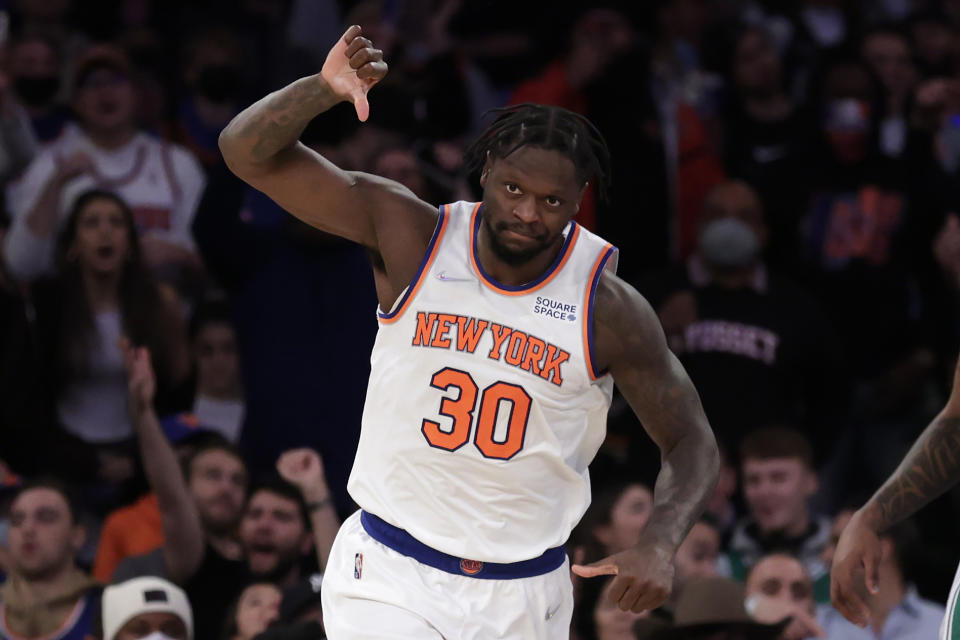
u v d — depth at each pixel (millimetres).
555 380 9836
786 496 18766
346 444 19406
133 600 15258
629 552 9570
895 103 28250
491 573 10078
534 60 27188
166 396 19562
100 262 19281
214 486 17469
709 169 23734
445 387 9867
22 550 15922
